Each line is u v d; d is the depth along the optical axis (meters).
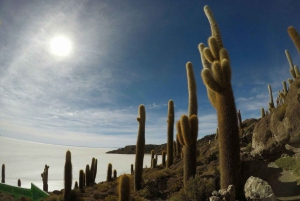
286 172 10.20
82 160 65.75
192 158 11.65
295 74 20.33
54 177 36.25
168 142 19.30
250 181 8.53
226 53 10.12
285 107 13.11
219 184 9.83
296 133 11.82
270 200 7.77
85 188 19.33
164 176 15.03
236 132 9.37
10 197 5.82
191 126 11.83
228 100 9.55
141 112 16.47
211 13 11.36
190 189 9.73
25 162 55.88
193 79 13.38
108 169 21.75
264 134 14.12
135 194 13.67
